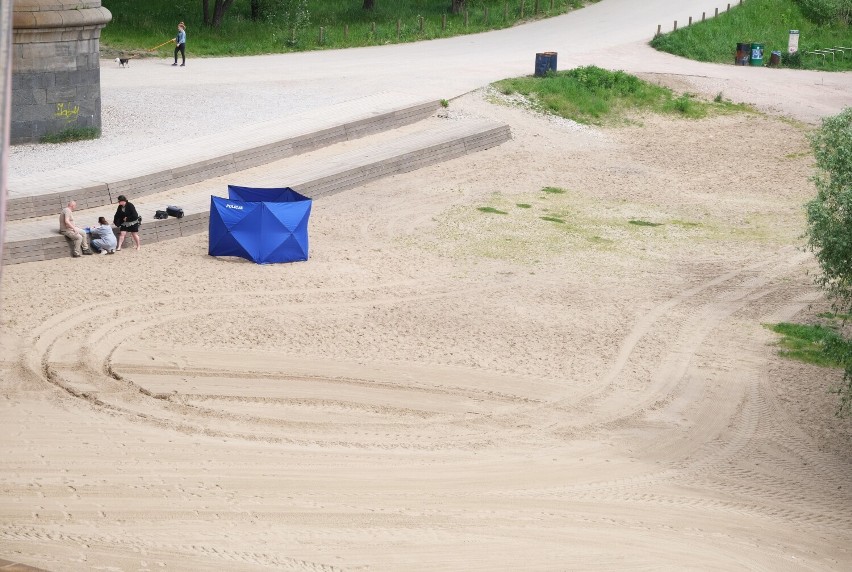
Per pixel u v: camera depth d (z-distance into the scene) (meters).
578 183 59.78
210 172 52.00
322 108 64.81
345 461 26.66
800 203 58.38
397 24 93.38
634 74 81.69
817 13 109.25
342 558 21.59
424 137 62.66
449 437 28.72
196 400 29.81
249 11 96.50
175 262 42.00
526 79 75.75
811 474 27.97
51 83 53.84
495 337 36.66
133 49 80.62
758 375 34.91
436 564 21.61
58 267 40.25
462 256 45.88
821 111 78.75
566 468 27.19
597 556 22.45
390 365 33.59
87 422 27.69
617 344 36.88
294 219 43.03
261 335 35.19
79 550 20.95
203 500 23.78
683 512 25.05
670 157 66.81
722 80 83.88
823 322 40.56
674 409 31.86
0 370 30.70
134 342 33.72
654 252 48.56
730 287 44.19
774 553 23.22
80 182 47.00
